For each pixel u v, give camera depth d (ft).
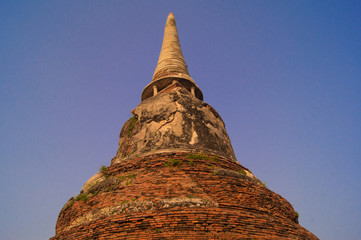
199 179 43.86
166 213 36.50
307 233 42.88
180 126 54.95
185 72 75.00
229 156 55.93
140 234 34.91
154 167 47.11
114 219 37.32
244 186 44.78
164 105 58.34
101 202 42.63
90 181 51.49
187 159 47.73
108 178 47.52
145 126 56.90
